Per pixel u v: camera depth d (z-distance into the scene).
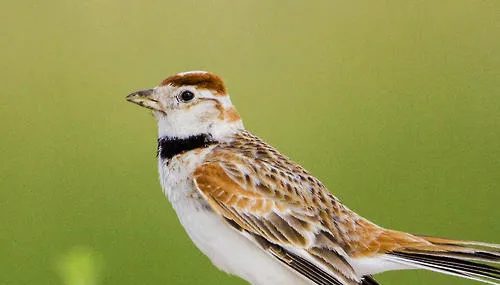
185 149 3.42
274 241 3.40
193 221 3.41
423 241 3.41
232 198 3.40
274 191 3.41
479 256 3.40
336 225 3.41
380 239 3.41
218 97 3.43
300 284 3.41
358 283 3.40
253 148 3.42
